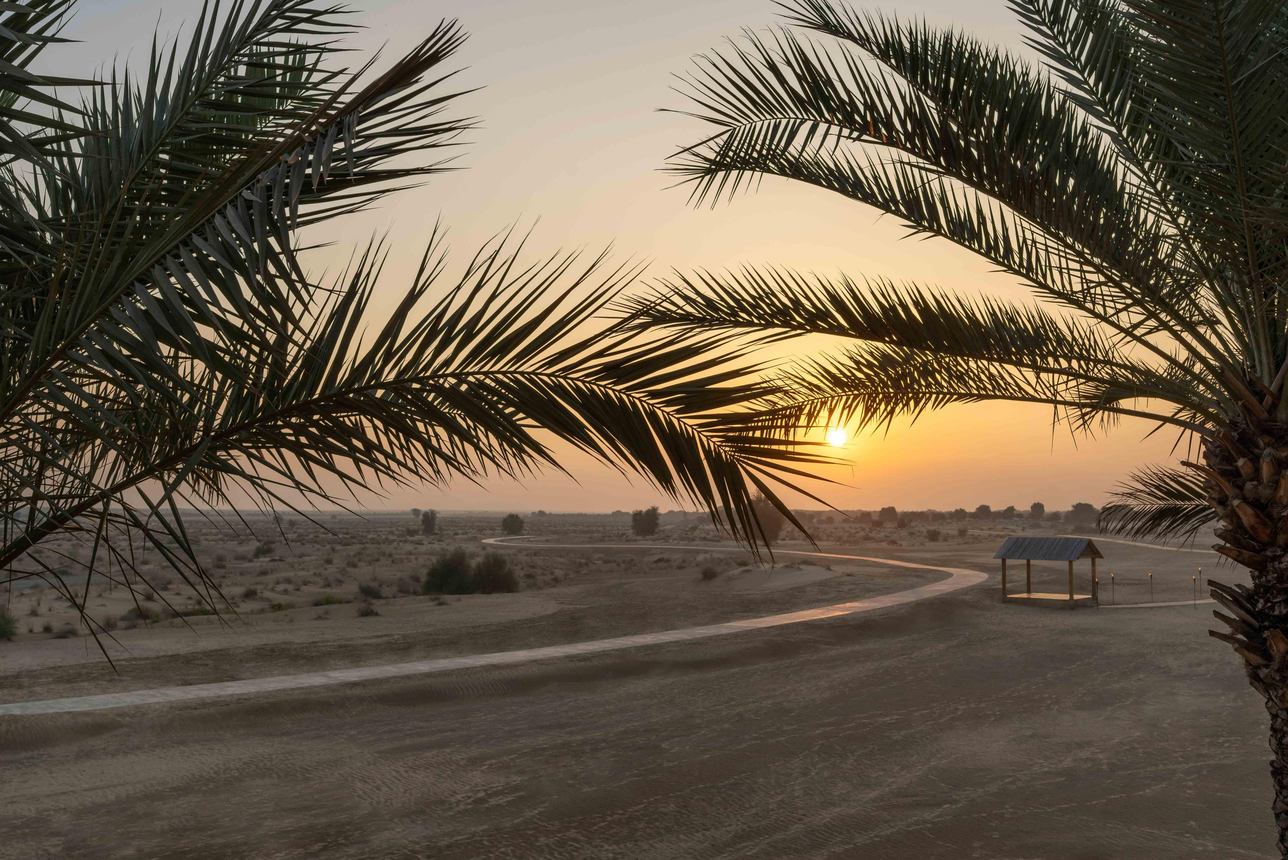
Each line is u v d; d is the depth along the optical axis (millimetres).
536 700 21500
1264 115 5188
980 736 17656
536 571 62656
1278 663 6484
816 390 8156
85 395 2719
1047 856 11195
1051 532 120750
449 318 3154
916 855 11344
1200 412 6984
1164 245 6973
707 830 12375
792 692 22047
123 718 18281
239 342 2785
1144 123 6688
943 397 7988
